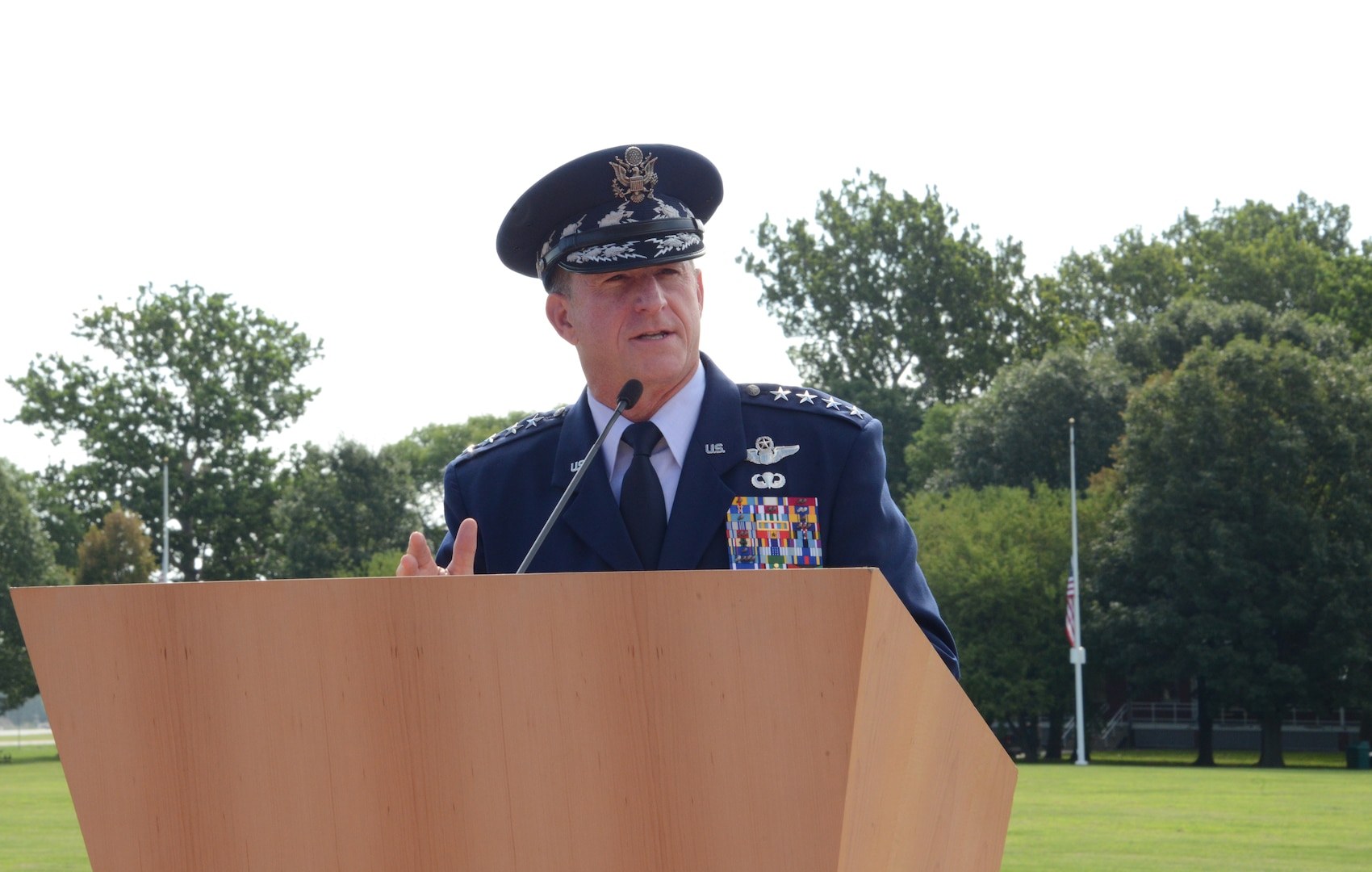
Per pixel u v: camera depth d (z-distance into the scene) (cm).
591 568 353
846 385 8681
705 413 361
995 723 6194
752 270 9050
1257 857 1755
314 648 212
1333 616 5278
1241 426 5512
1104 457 7019
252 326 7769
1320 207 10312
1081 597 5819
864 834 200
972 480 7206
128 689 225
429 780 207
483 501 385
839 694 185
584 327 361
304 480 7988
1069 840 2008
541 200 363
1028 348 8925
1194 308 7219
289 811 216
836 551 352
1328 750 7438
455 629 204
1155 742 7725
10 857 1848
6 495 6981
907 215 8900
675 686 193
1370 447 5441
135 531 7100
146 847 227
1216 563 5328
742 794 191
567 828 200
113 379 7544
